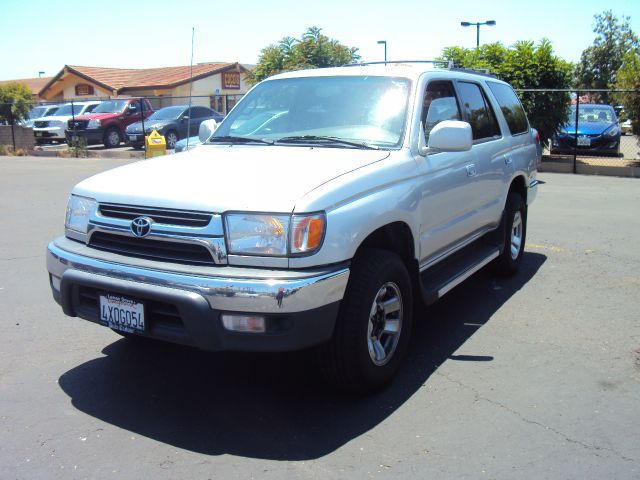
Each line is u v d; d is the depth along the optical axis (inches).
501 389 161.5
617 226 360.2
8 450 133.7
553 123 641.0
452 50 679.7
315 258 135.2
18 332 200.5
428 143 184.9
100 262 145.8
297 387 163.8
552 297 236.5
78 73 1513.3
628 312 218.5
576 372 171.2
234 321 132.0
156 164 170.4
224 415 149.3
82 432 141.3
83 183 163.8
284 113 196.1
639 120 621.6
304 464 128.6
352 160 161.2
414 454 132.0
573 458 130.3
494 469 126.4
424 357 182.4
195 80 1289.4
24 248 308.2
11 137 979.3
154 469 127.0
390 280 157.4
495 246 240.7
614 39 1656.0
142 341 194.5
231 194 139.4
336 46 869.8
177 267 137.4
